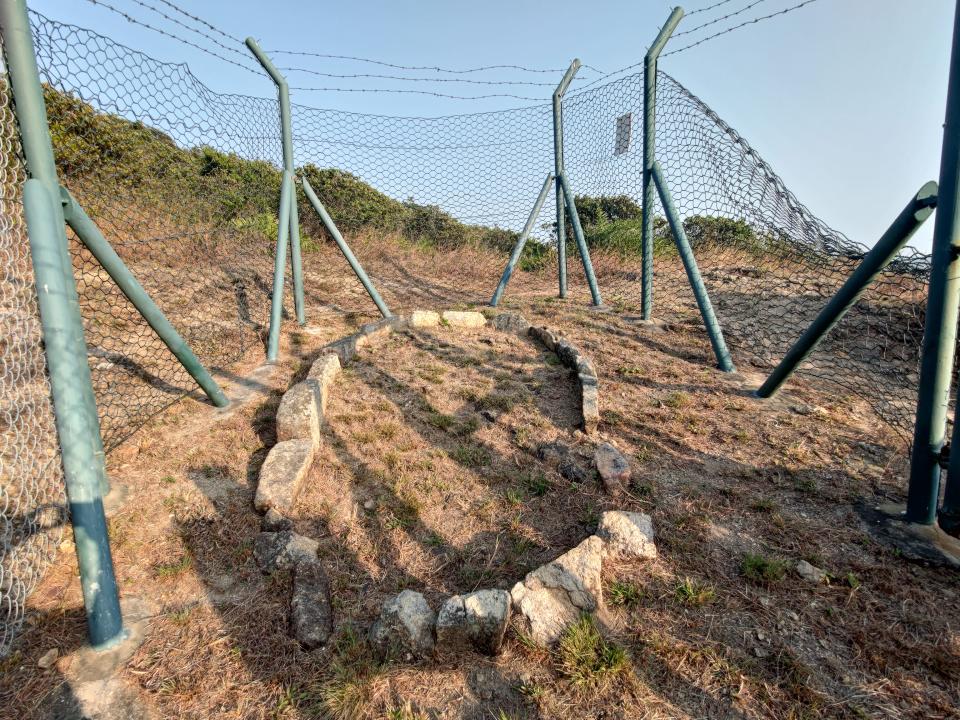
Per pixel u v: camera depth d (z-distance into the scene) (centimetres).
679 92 496
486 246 889
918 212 279
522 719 185
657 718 184
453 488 312
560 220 697
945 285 256
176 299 570
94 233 298
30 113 237
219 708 192
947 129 254
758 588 239
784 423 379
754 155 423
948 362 260
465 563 257
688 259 484
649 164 545
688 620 222
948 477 259
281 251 489
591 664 202
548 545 267
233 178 554
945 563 249
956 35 249
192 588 245
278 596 239
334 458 339
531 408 402
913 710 187
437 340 543
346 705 190
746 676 199
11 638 217
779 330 550
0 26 230
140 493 302
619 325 586
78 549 214
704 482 313
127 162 414
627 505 292
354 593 241
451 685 198
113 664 209
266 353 500
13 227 265
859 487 309
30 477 298
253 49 483
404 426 377
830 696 191
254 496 293
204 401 402
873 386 427
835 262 406
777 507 292
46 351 220
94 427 293
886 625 220
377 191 812
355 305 678
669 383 442
